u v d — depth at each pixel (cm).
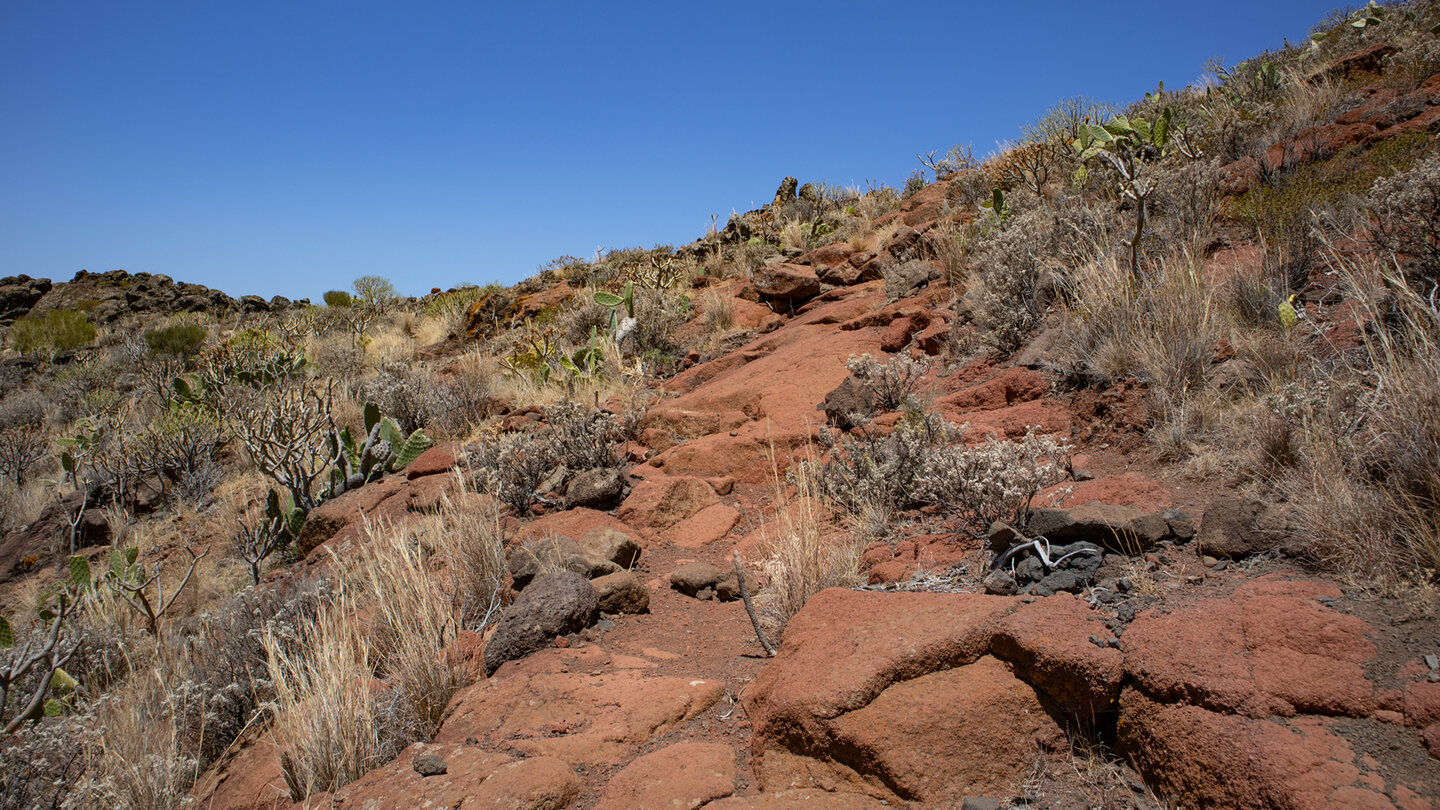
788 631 304
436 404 942
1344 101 783
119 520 861
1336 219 508
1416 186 397
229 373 1141
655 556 471
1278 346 400
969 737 225
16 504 968
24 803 308
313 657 352
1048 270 610
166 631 504
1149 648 224
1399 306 347
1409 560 234
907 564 357
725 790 232
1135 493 345
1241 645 217
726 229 1805
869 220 1400
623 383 902
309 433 721
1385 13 1033
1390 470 266
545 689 306
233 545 716
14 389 1867
